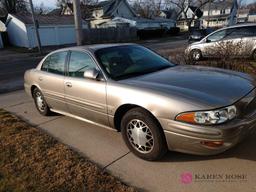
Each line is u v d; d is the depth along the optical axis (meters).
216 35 10.34
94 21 48.34
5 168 3.32
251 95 3.04
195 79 3.26
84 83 3.83
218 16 63.69
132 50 4.22
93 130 4.35
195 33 20.05
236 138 2.71
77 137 4.13
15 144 3.97
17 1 48.03
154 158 3.18
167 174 2.98
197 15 63.34
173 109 2.81
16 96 7.28
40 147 3.82
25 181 3.01
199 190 2.69
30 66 14.73
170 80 3.28
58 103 4.58
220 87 3.01
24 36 29.39
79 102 4.00
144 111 3.10
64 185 2.89
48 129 4.57
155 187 2.79
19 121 5.04
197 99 2.75
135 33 36.44
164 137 3.03
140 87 3.18
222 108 2.67
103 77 3.62
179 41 29.77
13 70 13.42
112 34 33.97
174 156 3.30
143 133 3.19
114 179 2.95
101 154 3.54
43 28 29.98
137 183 2.87
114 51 4.03
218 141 2.64
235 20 62.94
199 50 10.31
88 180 2.95
